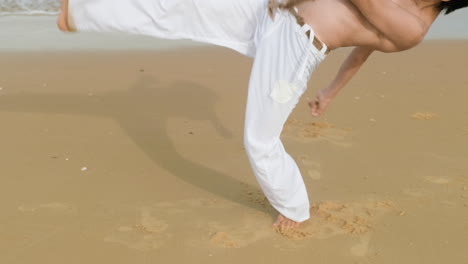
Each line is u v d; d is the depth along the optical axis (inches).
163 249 137.8
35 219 148.9
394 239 144.3
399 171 180.5
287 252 138.5
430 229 148.7
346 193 166.7
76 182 169.3
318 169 181.6
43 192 162.9
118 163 183.0
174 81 265.9
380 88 259.3
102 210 154.5
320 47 128.9
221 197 164.4
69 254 134.7
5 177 170.4
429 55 314.3
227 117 225.6
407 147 198.4
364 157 190.4
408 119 223.8
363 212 156.2
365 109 233.6
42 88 249.3
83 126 210.2
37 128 206.8
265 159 138.3
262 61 131.2
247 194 166.6
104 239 141.1
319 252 138.7
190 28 138.6
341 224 150.6
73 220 149.1
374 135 208.5
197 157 189.5
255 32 136.6
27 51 303.1
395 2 125.3
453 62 303.3
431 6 126.5
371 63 295.9
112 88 253.8
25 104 229.1
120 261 132.8
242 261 134.3
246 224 150.3
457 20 394.3
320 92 155.0
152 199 161.5
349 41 130.0
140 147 195.3
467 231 148.0
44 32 343.0
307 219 150.5
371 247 141.0
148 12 137.4
